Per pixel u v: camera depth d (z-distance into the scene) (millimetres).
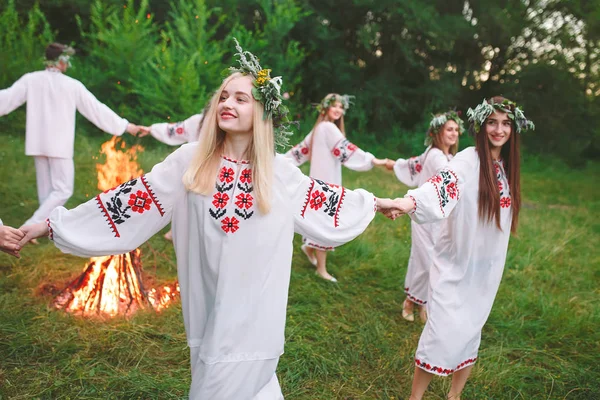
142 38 12414
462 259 2887
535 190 12141
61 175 5316
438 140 4500
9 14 12594
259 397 2252
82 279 4008
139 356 3262
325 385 3201
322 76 16516
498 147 2922
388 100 16797
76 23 15125
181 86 11195
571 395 3367
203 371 2162
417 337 3977
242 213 2172
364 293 4793
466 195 2848
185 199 2242
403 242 6332
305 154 5547
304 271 5125
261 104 2199
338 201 2420
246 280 2188
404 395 3186
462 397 3225
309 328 3908
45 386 2875
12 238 2166
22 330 3377
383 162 5133
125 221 2244
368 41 15500
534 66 18359
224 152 2254
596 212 9641
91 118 5477
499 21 17078
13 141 9148
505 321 4379
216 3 15062
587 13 17938
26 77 5188
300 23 15984
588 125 18719
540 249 6281
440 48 16438
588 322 4355
